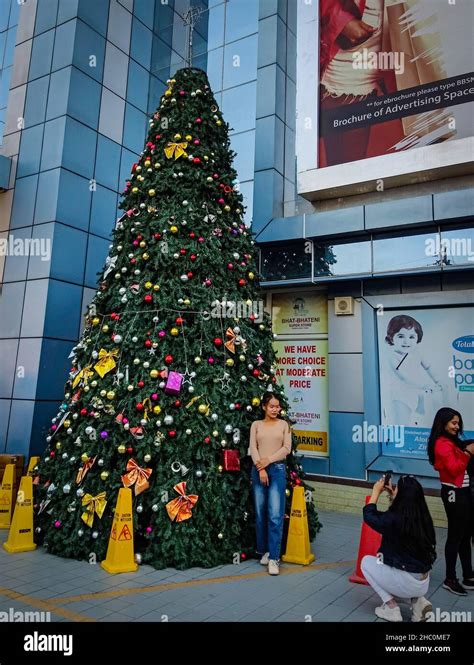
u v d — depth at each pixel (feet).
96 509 16.65
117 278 19.85
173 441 17.03
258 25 34.14
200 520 16.53
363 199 29.30
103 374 18.33
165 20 40.88
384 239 27.32
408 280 27.09
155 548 16.15
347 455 27.40
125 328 18.79
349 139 29.01
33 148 32.45
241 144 33.35
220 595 14.05
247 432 18.47
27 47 34.81
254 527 17.97
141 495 16.76
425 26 27.63
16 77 34.86
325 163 29.53
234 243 21.50
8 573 15.38
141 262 19.67
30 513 18.34
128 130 36.35
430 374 25.76
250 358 19.77
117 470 17.15
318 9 31.58
